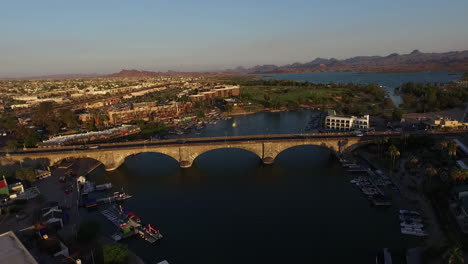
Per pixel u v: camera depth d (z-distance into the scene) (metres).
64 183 174.38
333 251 113.12
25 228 122.06
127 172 197.00
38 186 170.00
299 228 128.50
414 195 145.12
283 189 166.25
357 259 108.12
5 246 88.69
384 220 130.62
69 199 154.12
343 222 131.38
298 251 113.88
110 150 195.12
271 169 195.00
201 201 155.38
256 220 135.88
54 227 124.50
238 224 133.00
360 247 114.25
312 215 138.25
